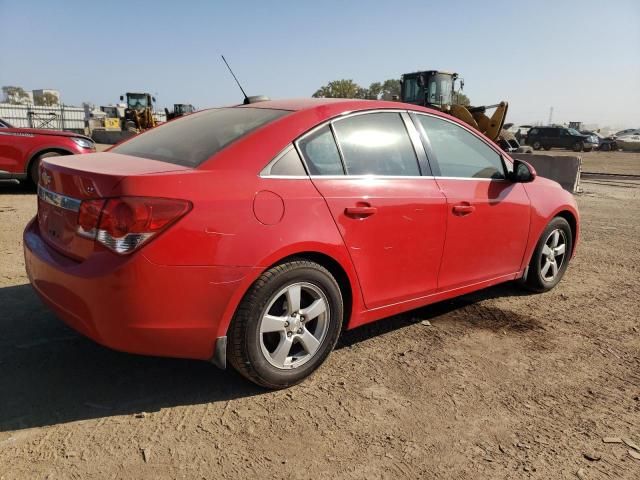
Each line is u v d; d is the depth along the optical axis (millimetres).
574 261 6160
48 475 2287
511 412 2926
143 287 2506
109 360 3314
